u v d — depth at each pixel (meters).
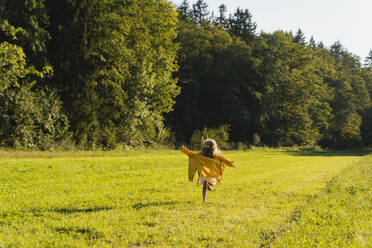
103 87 27.38
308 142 60.62
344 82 73.31
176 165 16.61
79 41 24.83
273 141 55.00
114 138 27.34
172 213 5.59
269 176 11.70
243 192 7.89
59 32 24.77
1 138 21.27
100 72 26.17
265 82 50.94
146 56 30.61
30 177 10.06
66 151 22.45
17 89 22.06
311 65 60.19
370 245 3.70
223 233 4.38
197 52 49.69
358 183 9.09
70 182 9.36
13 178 9.70
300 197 7.19
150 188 8.42
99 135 26.59
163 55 33.28
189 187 8.78
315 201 6.38
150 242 4.07
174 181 10.00
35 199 6.65
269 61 50.97
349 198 6.65
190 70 50.53
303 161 22.95
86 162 14.31
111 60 27.20
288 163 20.05
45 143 22.38
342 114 70.12
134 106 28.70
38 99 22.70
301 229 4.36
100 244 3.95
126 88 28.84
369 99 76.56
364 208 5.74
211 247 3.85
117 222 4.91
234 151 39.59
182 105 49.59
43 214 5.34
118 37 26.47
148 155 23.11
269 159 23.44
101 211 5.58
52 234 4.28
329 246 3.64
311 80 58.34
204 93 52.03
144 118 30.77
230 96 49.09
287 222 4.97
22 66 20.95
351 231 4.23
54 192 7.62
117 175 11.29
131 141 29.78
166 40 35.56
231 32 74.44
